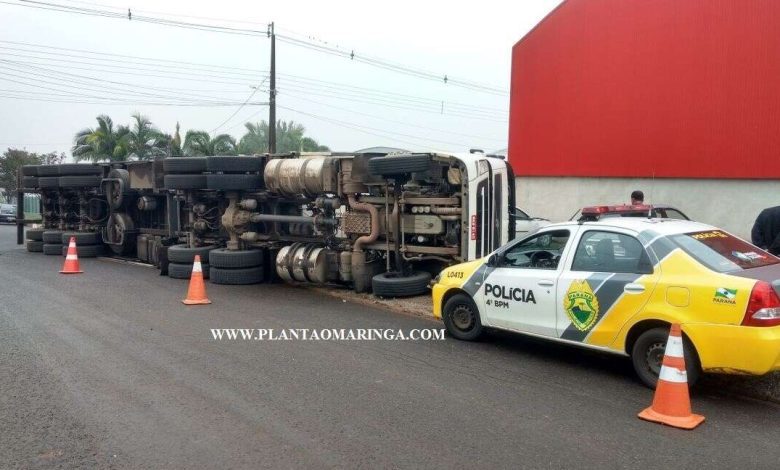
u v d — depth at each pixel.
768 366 5.11
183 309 10.02
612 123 16.55
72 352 7.31
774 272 5.62
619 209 10.47
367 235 11.12
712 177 14.74
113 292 11.74
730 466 4.37
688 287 5.57
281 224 13.31
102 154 37.31
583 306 6.38
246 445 4.69
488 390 5.97
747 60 14.08
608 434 4.91
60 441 4.78
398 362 6.93
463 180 10.05
